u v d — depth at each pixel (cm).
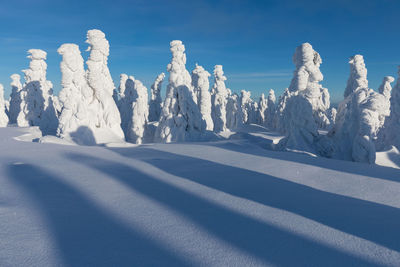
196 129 2177
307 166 729
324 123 3241
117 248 273
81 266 239
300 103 1385
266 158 859
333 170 683
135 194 466
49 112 2636
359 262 249
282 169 689
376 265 244
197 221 347
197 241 290
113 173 630
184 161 798
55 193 465
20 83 4212
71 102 1734
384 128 1806
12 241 284
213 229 323
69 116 1714
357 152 1158
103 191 482
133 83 3397
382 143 1748
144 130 2634
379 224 341
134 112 2527
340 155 1261
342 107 1379
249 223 342
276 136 2894
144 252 265
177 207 402
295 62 2800
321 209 398
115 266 239
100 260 249
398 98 1628
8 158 816
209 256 258
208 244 283
